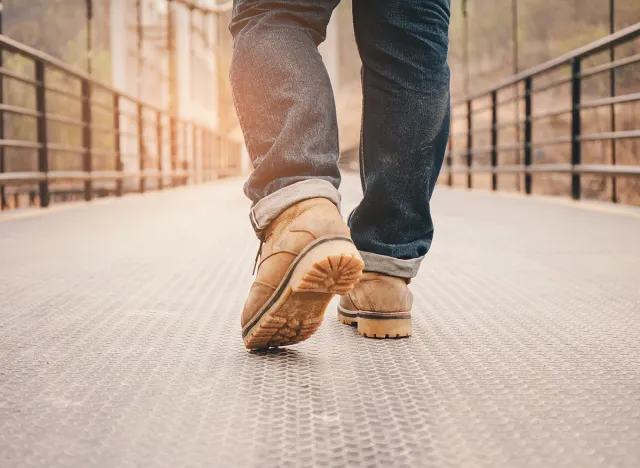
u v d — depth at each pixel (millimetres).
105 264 2062
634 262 2102
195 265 2049
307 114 934
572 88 4957
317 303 919
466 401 788
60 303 1444
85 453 630
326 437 670
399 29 1090
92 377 893
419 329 1206
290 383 863
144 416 735
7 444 653
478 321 1278
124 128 21750
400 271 1125
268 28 963
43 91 4625
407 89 1104
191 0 21875
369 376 896
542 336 1150
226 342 1097
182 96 23859
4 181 3943
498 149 6875
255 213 956
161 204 5477
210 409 758
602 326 1234
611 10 6215
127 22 22094
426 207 1146
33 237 2863
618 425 706
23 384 861
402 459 614
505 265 2047
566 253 2316
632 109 6012
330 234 881
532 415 738
